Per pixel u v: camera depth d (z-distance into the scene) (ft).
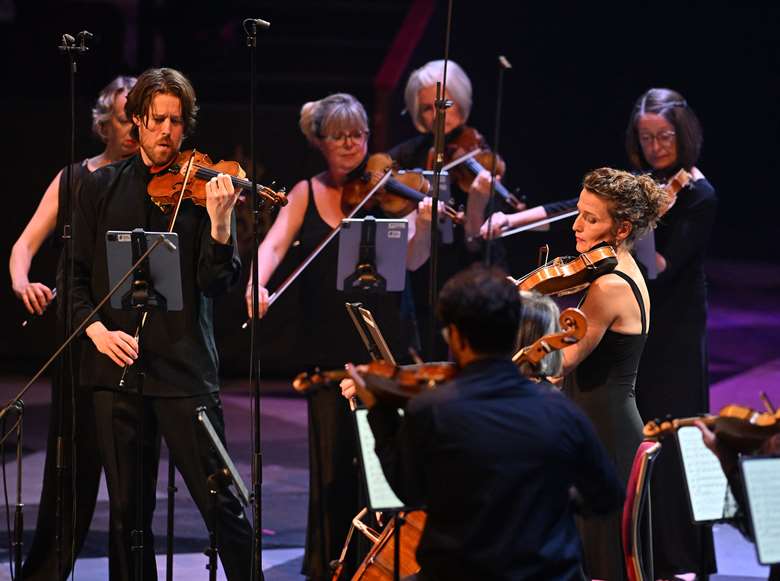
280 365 106.52
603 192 45.34
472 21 154.61
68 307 48.39
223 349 105.50
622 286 44.57
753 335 127.75
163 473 77.97
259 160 102.68
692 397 57.26
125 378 47.29
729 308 143.23
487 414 32.76
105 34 120.26
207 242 46.50
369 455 37.17
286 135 102.73
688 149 58.70
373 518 51.19
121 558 47.70
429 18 111.86
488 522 32.14
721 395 101.60
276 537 64.64
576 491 34.91
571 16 162.71
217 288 46.29
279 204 48.08
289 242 58.08
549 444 32.65
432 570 32.73
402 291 56.59
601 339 45.11
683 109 58.85
